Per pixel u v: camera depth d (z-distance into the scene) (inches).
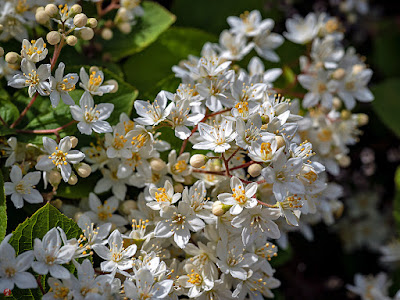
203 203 13.9
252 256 14.0
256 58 16.2
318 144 16.0
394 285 18.2
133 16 16.1
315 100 16.1
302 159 13.6
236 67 15.9
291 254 17.2
